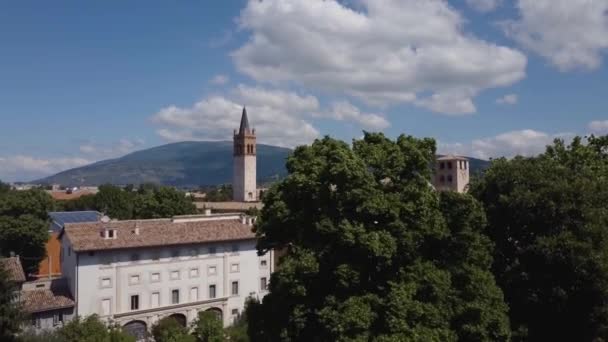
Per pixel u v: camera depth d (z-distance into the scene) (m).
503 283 32.56
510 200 32.84
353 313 25.48
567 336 33.19
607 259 29.58
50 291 57.62
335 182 28.97
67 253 60.41
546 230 32.31
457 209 30.27
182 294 63.84
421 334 25.17
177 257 63.53
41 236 79.38
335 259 28.34
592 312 31.94
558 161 38.72
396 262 28.61
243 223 71.62
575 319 32.69
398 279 27.94
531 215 32.25
